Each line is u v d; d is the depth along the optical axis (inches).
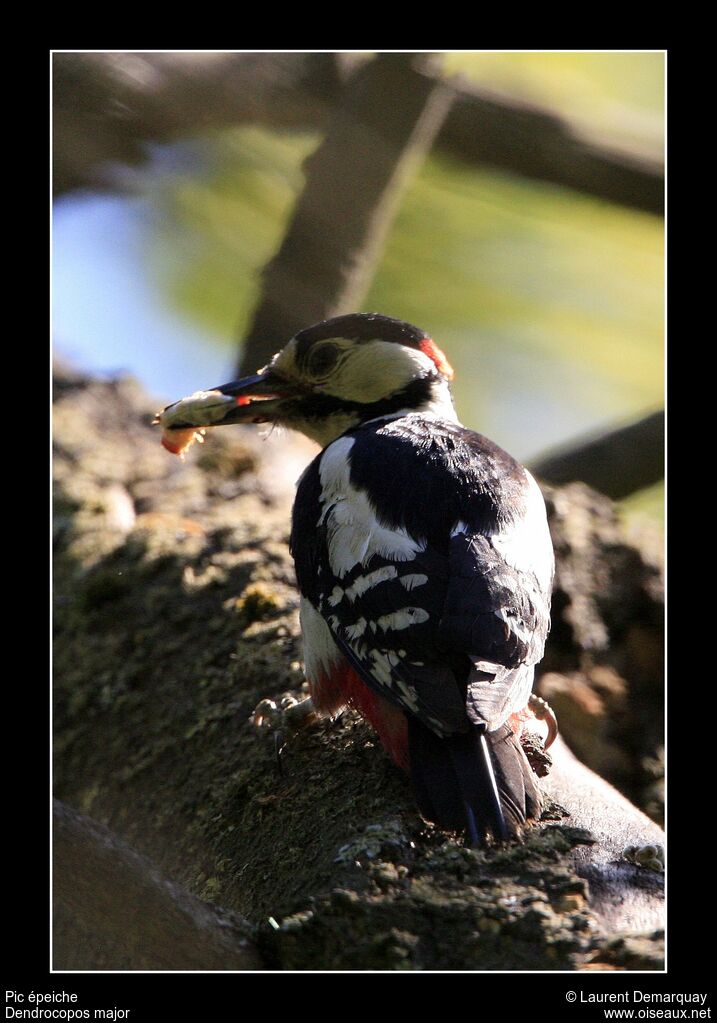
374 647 271.9
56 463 486.3
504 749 259.9
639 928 238.2
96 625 412.8
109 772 368.5
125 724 377.1
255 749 332.2
